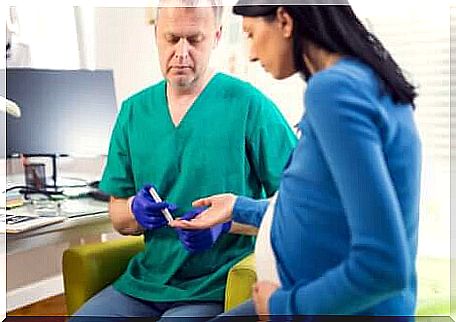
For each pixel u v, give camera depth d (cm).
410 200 187
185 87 196
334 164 184
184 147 197
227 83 195
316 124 186
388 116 184
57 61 211
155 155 199
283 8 189
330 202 186
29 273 208
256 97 193
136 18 198
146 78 199
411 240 188
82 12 204
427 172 189
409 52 186
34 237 208
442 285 191
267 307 195
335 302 189
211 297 199
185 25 194
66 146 213
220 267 199
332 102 184
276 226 193
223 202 197
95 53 204
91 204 208
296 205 190
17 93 216
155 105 199
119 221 204
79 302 204
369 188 183
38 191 220
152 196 200
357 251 185
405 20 186
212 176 197
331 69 186
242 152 195
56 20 207
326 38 186
